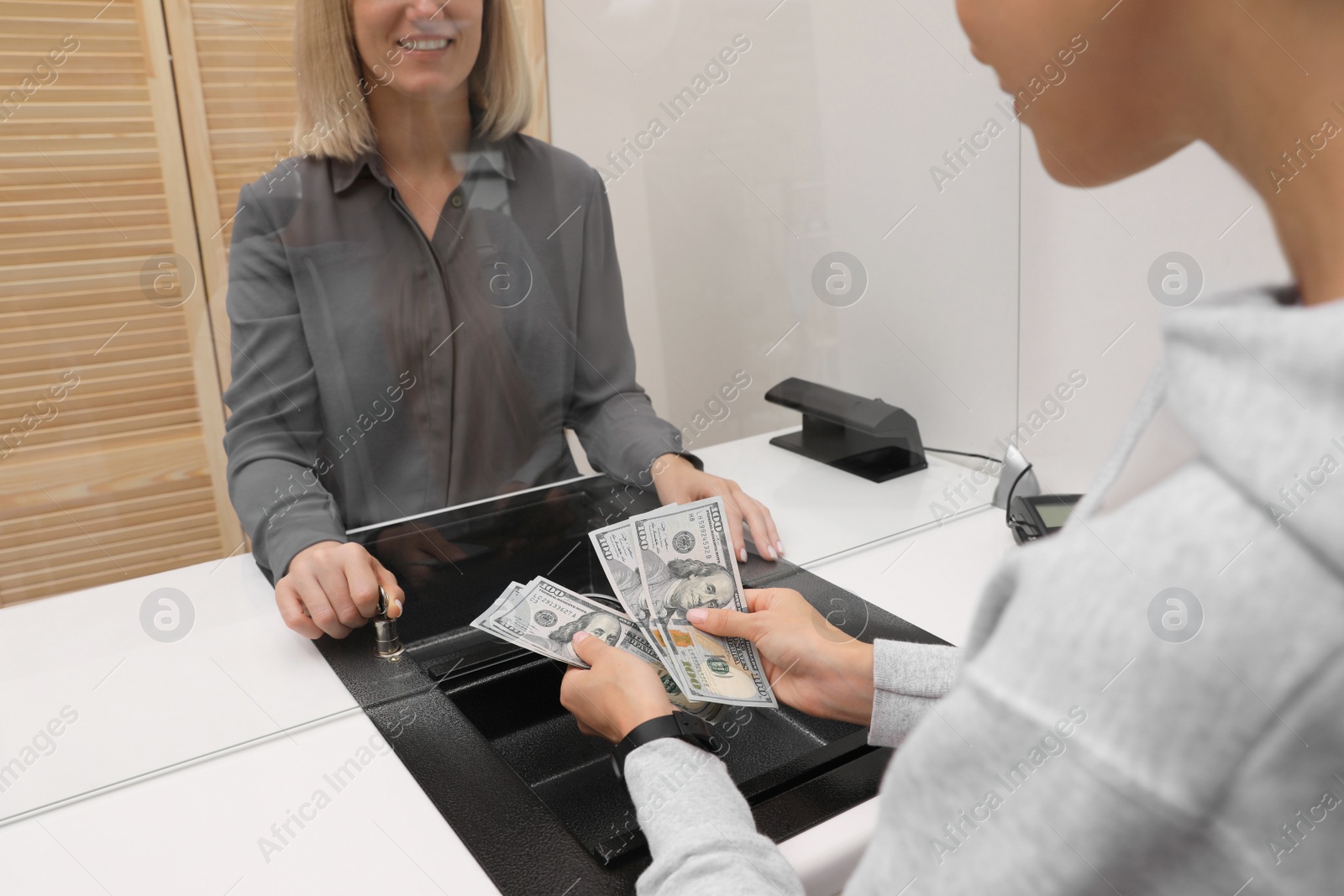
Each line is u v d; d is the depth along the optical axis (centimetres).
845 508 136
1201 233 118
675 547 114
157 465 93
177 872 77
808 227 123
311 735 94
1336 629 23
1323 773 24
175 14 82
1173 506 27
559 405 112
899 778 32
